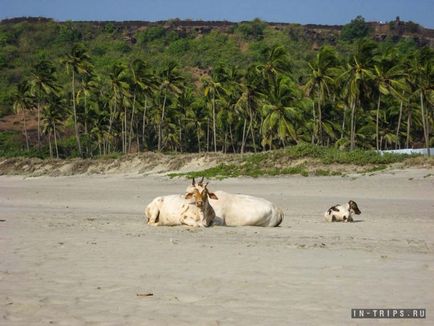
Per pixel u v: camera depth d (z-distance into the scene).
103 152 107.06
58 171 69.31
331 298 7.97
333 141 87.44
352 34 170.88
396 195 38.50
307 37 168.75
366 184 43.34
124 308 7.46
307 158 53.69
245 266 10.17
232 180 50.91
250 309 7.44
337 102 76.69
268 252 11.77
